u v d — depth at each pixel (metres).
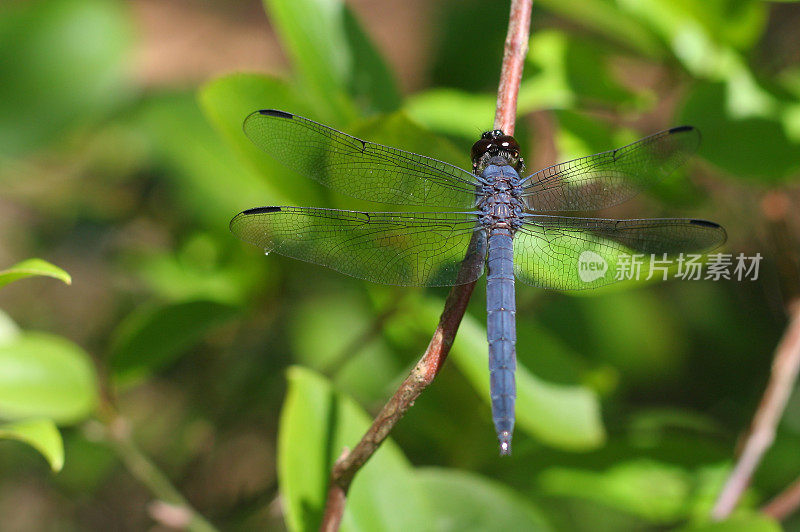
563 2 0.89
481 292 0.88
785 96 0.88
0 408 0.87
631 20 0.89
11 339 0.89
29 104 0.93
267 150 0.87
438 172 0.87
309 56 0.88
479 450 0.90
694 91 0.88
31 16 0.93
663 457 0.89
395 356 0.90
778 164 0.88
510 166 0.88
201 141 0.94
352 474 0.83
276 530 0.92
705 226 0.87
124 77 0.93
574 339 0.94
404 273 0.87
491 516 0.86
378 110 0.89
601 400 0.90
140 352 0.89
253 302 0.93
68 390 0.88
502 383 0.86
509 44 0.84
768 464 0.93
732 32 0.89
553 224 0.87
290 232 0.87
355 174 0.87
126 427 0.88
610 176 0.88
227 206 0.93
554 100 0.89
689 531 0.86
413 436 0.91
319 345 0.94
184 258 0.93
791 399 0.94
